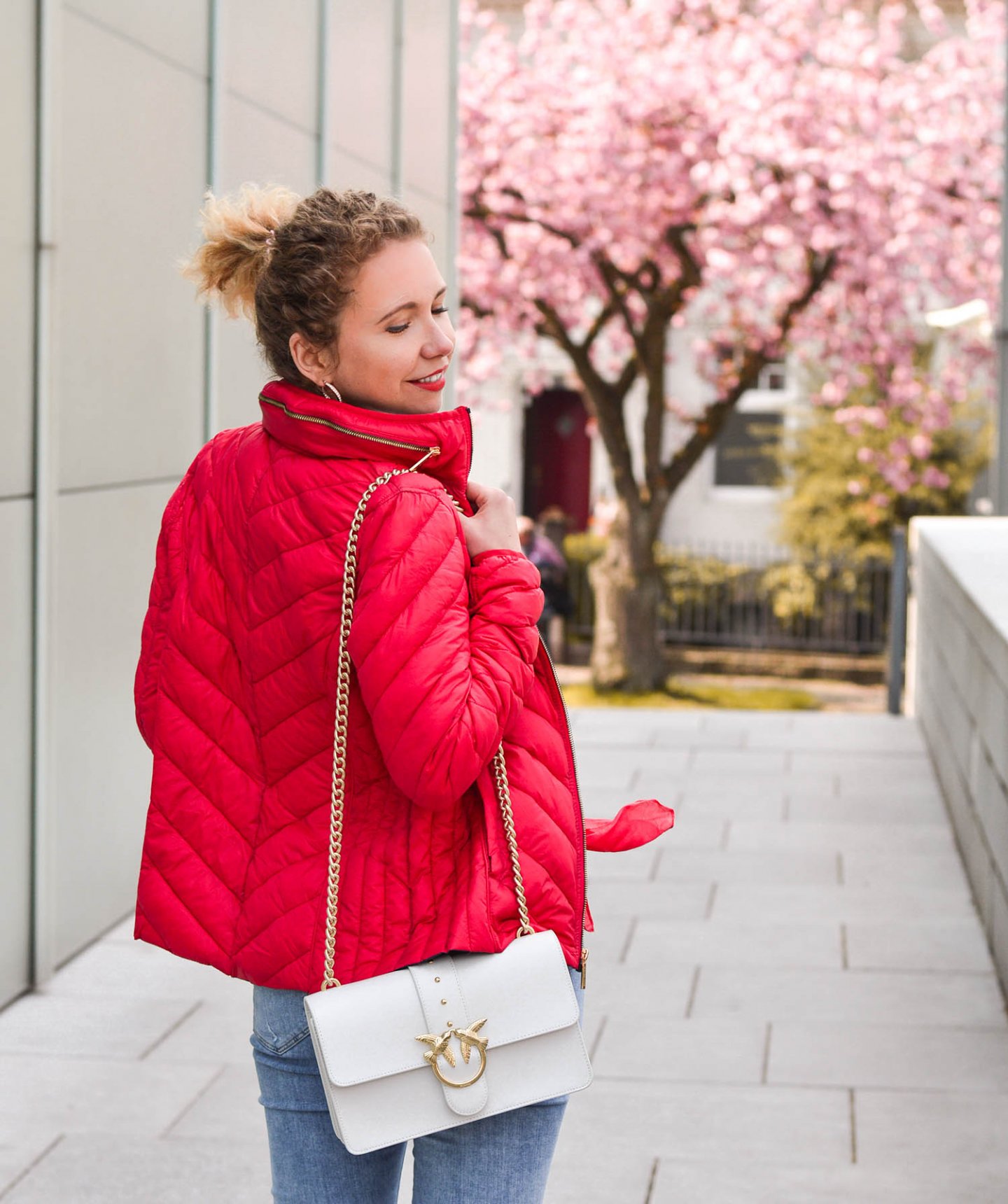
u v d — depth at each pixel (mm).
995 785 4340
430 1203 1568
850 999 4125
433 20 8047
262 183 5520
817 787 6707
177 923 1595
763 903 5020
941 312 9297
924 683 7637
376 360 1539
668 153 14117
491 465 18703
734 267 13820
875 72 14820
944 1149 3174
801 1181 3025
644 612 14508
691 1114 3350
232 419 5383
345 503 1487
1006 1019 3965
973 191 14891
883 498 16062
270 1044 1604
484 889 1522
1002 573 5676
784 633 16188
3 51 3697
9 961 3932
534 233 14312
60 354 4043
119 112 4359
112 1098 3379
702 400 18328
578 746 7590
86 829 4367
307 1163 1625
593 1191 2969
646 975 4324
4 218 3738
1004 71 15172
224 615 1596
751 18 14461
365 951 1517
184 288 4918
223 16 5066
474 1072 1463
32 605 3973
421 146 7840
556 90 14664
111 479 4430
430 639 1440
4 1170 3029
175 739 1607
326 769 1532
